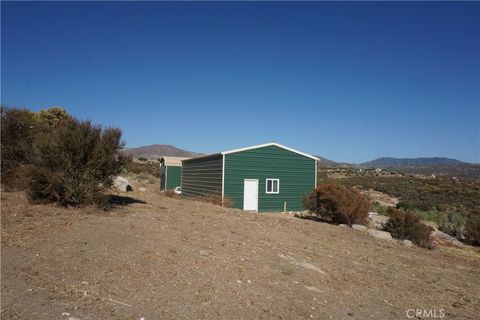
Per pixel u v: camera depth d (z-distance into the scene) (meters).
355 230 14.93
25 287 4.95
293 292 5.97
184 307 4.82
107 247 6.93
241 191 24.17
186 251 7.27
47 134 10.66
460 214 24.31
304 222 14.88
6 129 12.84
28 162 12.59
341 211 16.95
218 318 4.64
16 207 9.52
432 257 11.83
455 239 18.80
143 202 13.32
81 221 8.66
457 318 6.02
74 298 4.74
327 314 5.31
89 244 7.02
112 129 11.09
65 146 10.30
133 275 5.72
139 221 9.39
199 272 6.19
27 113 13.76
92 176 10.48
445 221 22.47
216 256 7.25
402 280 8.09
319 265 8.06
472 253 15.20
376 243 12.70
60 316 4.24
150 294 5.09
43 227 7.91
